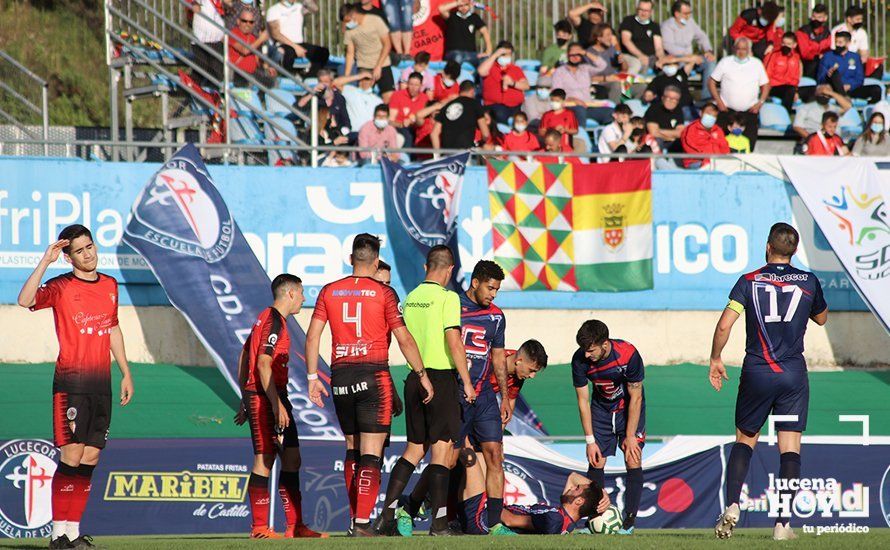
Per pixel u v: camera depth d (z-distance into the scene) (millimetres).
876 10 77188
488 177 55500
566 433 48500
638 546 24406
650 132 62344
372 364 30422
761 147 66938
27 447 41469
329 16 69750
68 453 27375
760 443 45969
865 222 55375
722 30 75875
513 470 44781
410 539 27781
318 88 58438
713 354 28859
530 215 55656
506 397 35562
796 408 28031
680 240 56906
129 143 52094
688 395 53000
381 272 36312
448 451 31734
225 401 49438
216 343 49406
